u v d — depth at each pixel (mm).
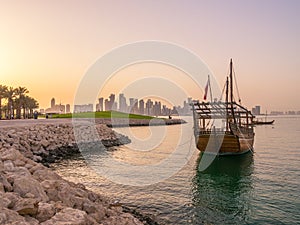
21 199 7266
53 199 9141
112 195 17391
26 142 29594
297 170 26125
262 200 16797
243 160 32625
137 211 14398
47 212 7258
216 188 19609
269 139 61562
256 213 14594
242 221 13562
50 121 50812
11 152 12547
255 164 29781
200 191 18750
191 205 15750
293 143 52344
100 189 18875
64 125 41500
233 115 34250
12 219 6227
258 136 70750
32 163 12664
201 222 13383
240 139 34344
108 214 10398
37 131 34438
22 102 86625
